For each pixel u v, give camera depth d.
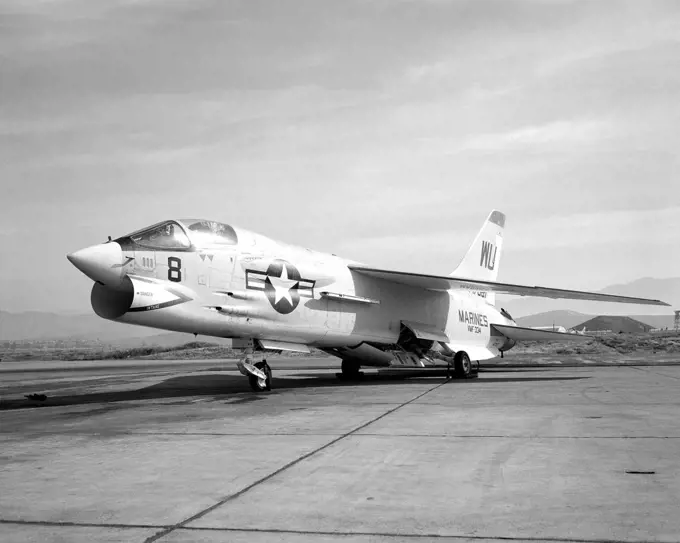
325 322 16.34
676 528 3.94
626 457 6.04
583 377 17.88
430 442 6.95
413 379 18.61
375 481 5.18
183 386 16.28
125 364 35.22
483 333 21.81
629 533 3.86
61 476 5.52
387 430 7.86
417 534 3.87
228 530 3.97
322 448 6.65
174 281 13.11
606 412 9.43
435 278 17.56
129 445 7.07
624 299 18.50
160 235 13.24
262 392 14.09
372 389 14.59
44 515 4.34
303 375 21.33
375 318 17.86
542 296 19.44
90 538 3.85
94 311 13.09
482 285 18.33
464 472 5.47
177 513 4.35
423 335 18.77
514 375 19.69
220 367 28.55
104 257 12.16
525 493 4.78
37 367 32.53
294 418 9.17
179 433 7.90
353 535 3.87
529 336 22.22
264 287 14.80
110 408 11.16
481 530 3.94
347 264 17.72
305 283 15.84
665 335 58.88
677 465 5.68
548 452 6.31
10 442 7.43
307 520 4.16
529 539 3.77
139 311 12.39
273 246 15.63
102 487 5.10
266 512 4.34
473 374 20.53
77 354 58.75
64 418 9.81
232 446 6.88
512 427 8.01
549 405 10.49
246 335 14.68
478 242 23.03
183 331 13.68
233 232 14.84
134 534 3.91
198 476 5.44
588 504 4.47
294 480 5.24
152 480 5.31
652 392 12.69
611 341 49.34
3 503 4.65
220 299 13.85
